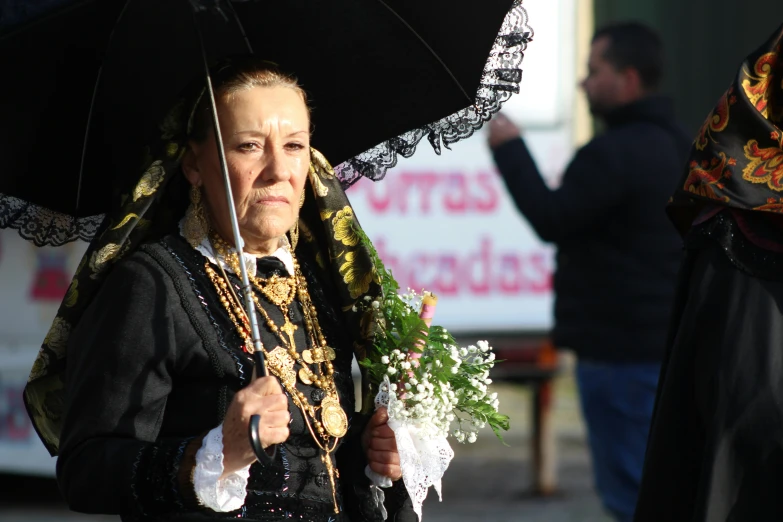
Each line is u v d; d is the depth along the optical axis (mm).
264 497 7105
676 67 29984
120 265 7270
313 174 7980
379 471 7629
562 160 22688
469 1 8109
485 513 21344
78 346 7145
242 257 6988
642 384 15195
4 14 6992
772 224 8055
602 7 29812
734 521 7586
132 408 6891
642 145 15508
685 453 8031
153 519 6980
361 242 8047
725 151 8203
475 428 7699
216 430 6590
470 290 22156
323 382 7539
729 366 7727
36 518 20594
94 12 7574
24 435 19578
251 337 7312
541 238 15945
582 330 15570
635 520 8242
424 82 8453
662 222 15422
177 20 8023
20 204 8016
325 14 8266
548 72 22672
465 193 22125
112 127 8109
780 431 7559
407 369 7551
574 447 27188
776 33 8281
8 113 7734
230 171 7289
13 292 19609
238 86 7332
